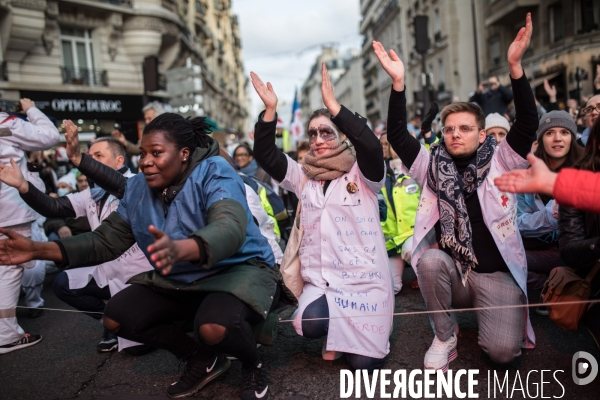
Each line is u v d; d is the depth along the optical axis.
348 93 65.69
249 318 2.38
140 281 2.50
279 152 3.01
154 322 2.52
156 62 10.11
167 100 21.20
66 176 7.46
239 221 2.15
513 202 2.79
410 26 34.50
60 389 2.98
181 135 2.34
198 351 2.70
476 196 2.82
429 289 2.79
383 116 46.66
